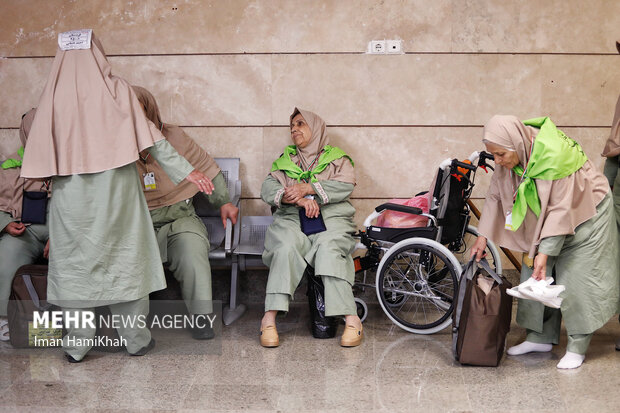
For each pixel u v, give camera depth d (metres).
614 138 3.37
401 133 4.28
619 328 3.74
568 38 4.21
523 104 4.25
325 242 3.62
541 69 4.23
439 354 3.37
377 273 3.67
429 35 4.21
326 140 4.07
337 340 3.62
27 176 3.13
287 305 3.54
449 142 4.28
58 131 3.09
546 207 2.99
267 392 2.91
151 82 4.26
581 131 4.29
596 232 3.08
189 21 4.21
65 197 3.10
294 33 4.21
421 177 4.31
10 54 4.25
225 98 4.27
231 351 3.45
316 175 3.92
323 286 3.64
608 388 2.91
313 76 4.24
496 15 4.20
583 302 3.10
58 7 4.21
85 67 3.12
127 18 4.21
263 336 3.52
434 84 4.24
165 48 4.23
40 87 4.27
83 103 3.10
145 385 2.99
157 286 3.33
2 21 4.23
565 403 2.77
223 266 4.13
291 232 3.70
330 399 2.83
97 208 3.11
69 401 2.82
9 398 2.86
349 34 4.21
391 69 4.23
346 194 3.88
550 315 3.33
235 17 4.21
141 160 3.80
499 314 3.12
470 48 4.21
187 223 3.79
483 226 3.26
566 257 3.13
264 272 4.37
